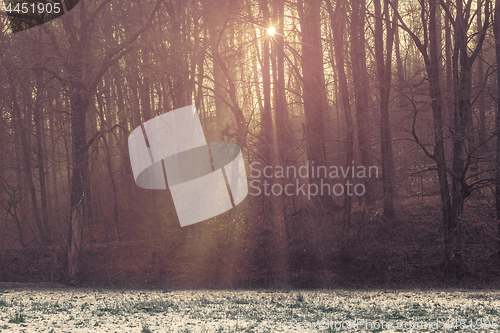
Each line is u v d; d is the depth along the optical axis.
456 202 17.81
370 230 20.72
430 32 18.41
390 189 21.38
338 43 21.34
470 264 18.22
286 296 14.07
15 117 29.72
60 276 20.06
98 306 10.84
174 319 8.52
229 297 13.84
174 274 19.39
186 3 21.31
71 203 20.75
